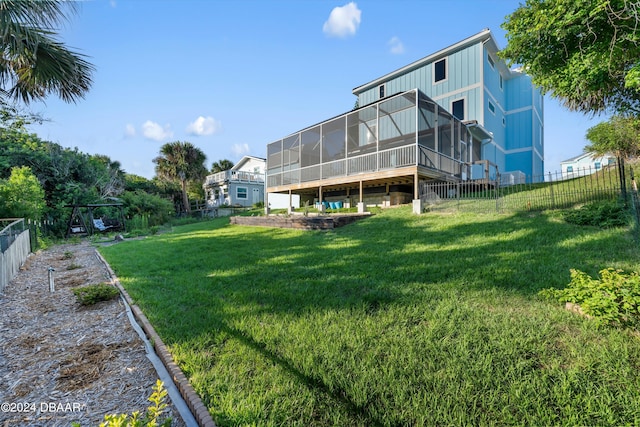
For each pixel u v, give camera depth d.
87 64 5.09
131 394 2.16
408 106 11.05
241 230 11.80
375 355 2.29
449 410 1.72
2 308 4.31
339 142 13.94
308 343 2.52
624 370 1.94
